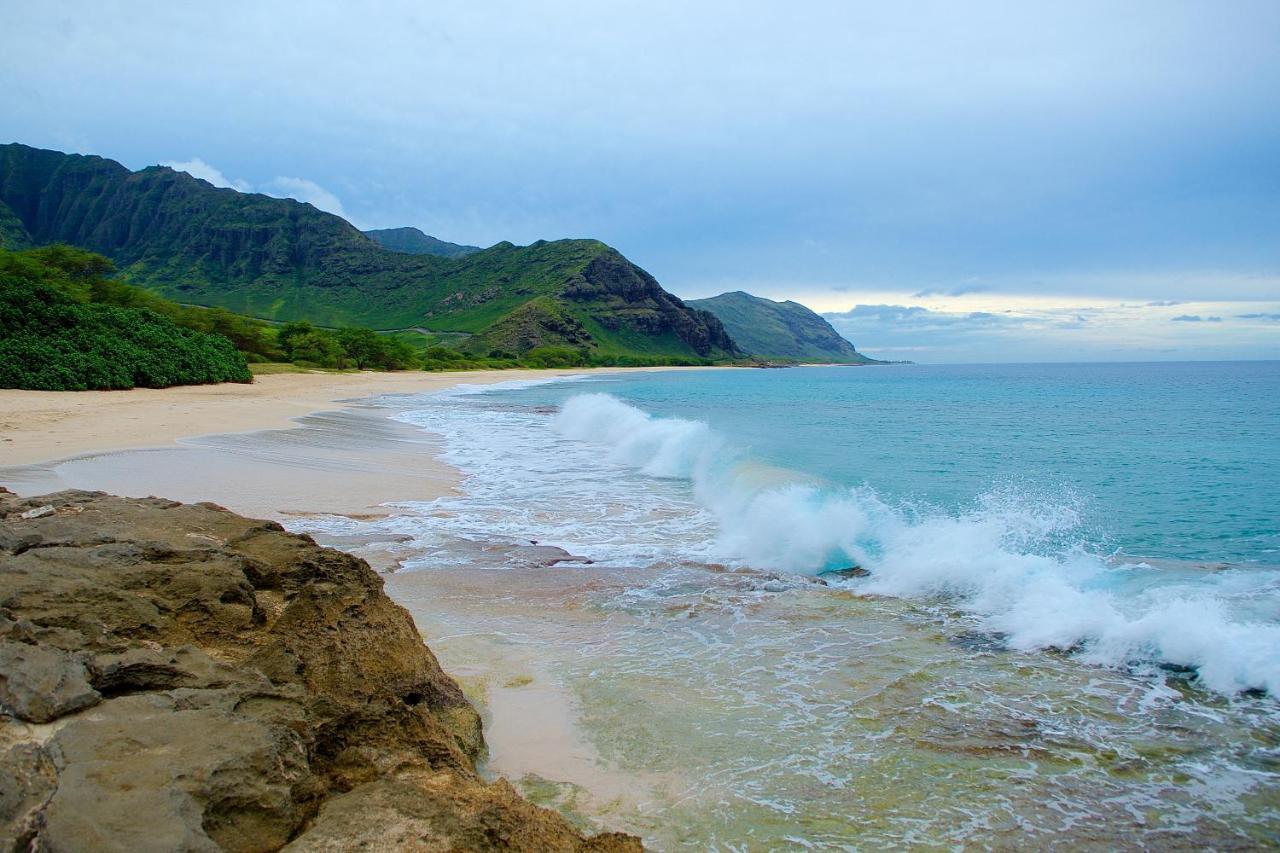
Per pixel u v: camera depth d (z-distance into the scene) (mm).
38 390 31000
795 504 12898
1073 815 4855
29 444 16984
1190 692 6664
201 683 4156
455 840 3377
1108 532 12883
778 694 6574
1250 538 12461
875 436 28594
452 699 5758
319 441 21938
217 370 43500
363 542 11516
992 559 10305
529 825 3695
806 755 5535
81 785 3051
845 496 14266
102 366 33781
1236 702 6469
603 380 99312
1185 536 12586
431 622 8258
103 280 66188
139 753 3354
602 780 5152
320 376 64938
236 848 3150
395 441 23688
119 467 15125
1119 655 7430
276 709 4102
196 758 3355
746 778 5207
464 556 10922
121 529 6559
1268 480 18156
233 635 5305
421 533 12188
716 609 8875
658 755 5492
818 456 22328
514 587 9586
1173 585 9539
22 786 3066
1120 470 19828
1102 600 8766
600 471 18953
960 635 8062
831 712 6234
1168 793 5129
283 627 5422
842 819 4754
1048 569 9961
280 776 3510
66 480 13422
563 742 5672
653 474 18500
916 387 78938
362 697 5051
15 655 3865
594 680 6816
